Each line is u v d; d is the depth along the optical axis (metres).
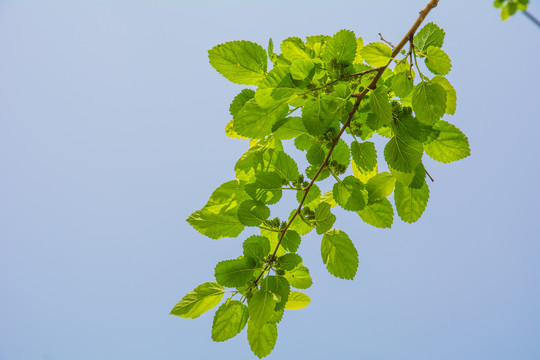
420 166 2.50
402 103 2.48
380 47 2.42
